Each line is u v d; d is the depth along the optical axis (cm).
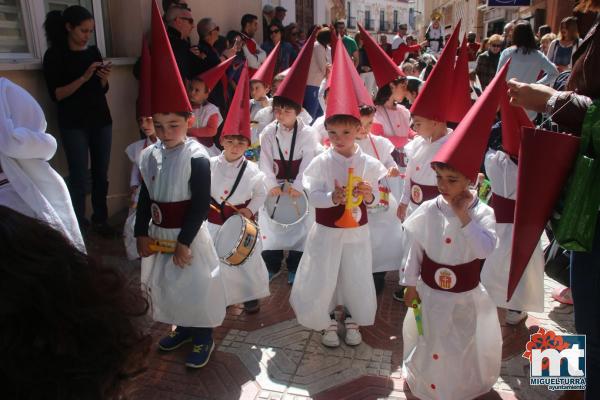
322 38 725
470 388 252
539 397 271
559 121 205
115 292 85
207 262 294
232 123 336
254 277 341
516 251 212
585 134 191
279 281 413
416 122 329
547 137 196
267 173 388
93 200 496
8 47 446
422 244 254
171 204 282
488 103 231
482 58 812
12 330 73
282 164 390
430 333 252
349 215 297
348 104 295
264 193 355
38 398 76
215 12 779
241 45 732
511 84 221
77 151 464
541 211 203
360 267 310
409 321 270
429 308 252
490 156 335
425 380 255
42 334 75
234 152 342
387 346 320
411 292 261
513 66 630
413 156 349
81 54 455
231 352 313
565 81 251
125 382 91
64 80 449
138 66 534
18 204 191
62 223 200
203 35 629
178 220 284
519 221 209
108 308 82
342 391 276
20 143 186
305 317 310
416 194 344
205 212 281
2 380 75
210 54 620
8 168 189
